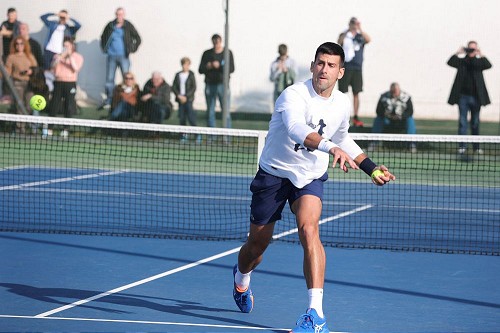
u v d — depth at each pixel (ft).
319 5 123.44
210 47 125.49
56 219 71.51
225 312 43.42
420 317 43.32
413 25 122.01
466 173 109.29
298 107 38.42
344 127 40.27
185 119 123.34
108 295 46.32
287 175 39.65
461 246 64.39
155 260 56.34
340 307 45.14
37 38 125.70
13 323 39.96
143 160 112.98
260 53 124.67
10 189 87.25
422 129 122.83
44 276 50.65
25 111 124.77
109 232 66.33
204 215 76.23
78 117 126.72
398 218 77.41
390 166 112.47
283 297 47.01
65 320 40.75
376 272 54.34
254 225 40.93
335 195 91.40
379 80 122.62
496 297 48.19
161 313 42.73
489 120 120.67
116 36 124.88
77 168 104.27
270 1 124.06
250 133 68.85
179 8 125.59
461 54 121.60
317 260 37.73
